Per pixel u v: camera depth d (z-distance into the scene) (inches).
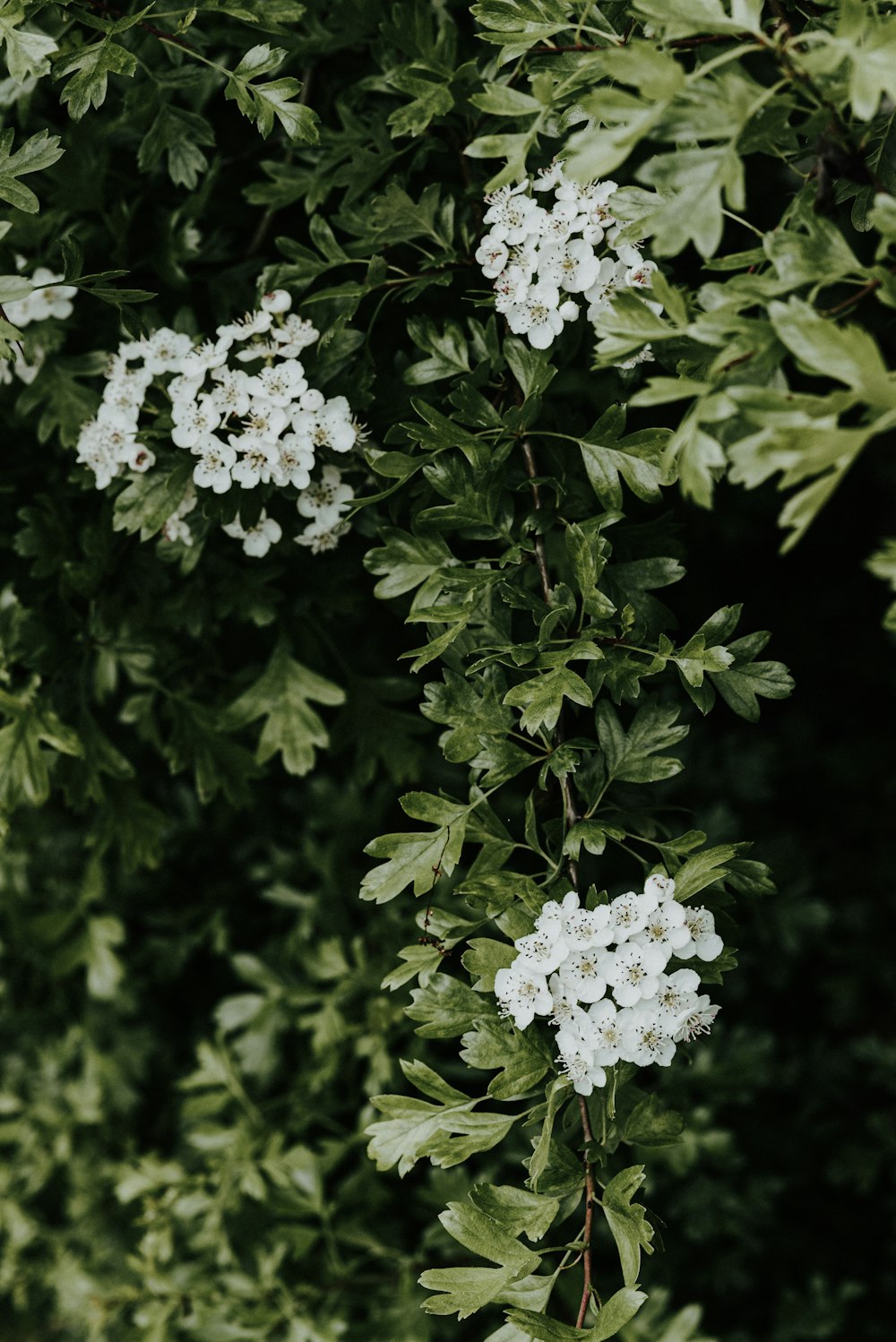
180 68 34.8
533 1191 31.8
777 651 56.7
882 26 29.4
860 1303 47.3
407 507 34.9
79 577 36.0
